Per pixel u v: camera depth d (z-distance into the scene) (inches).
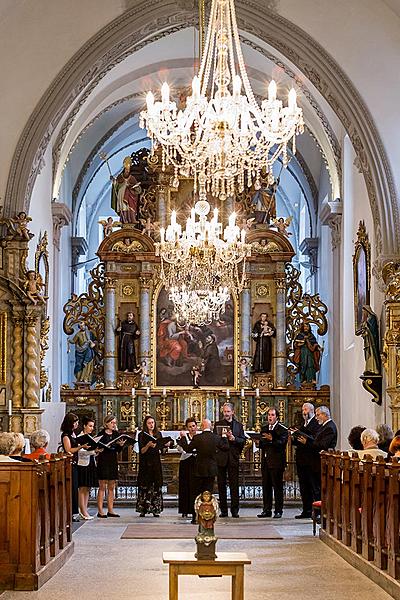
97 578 450.9
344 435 936.3
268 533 617.0
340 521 536.7
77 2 748.0
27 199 763.4
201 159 541.0
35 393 753.6
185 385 1056.2
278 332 1055.6
